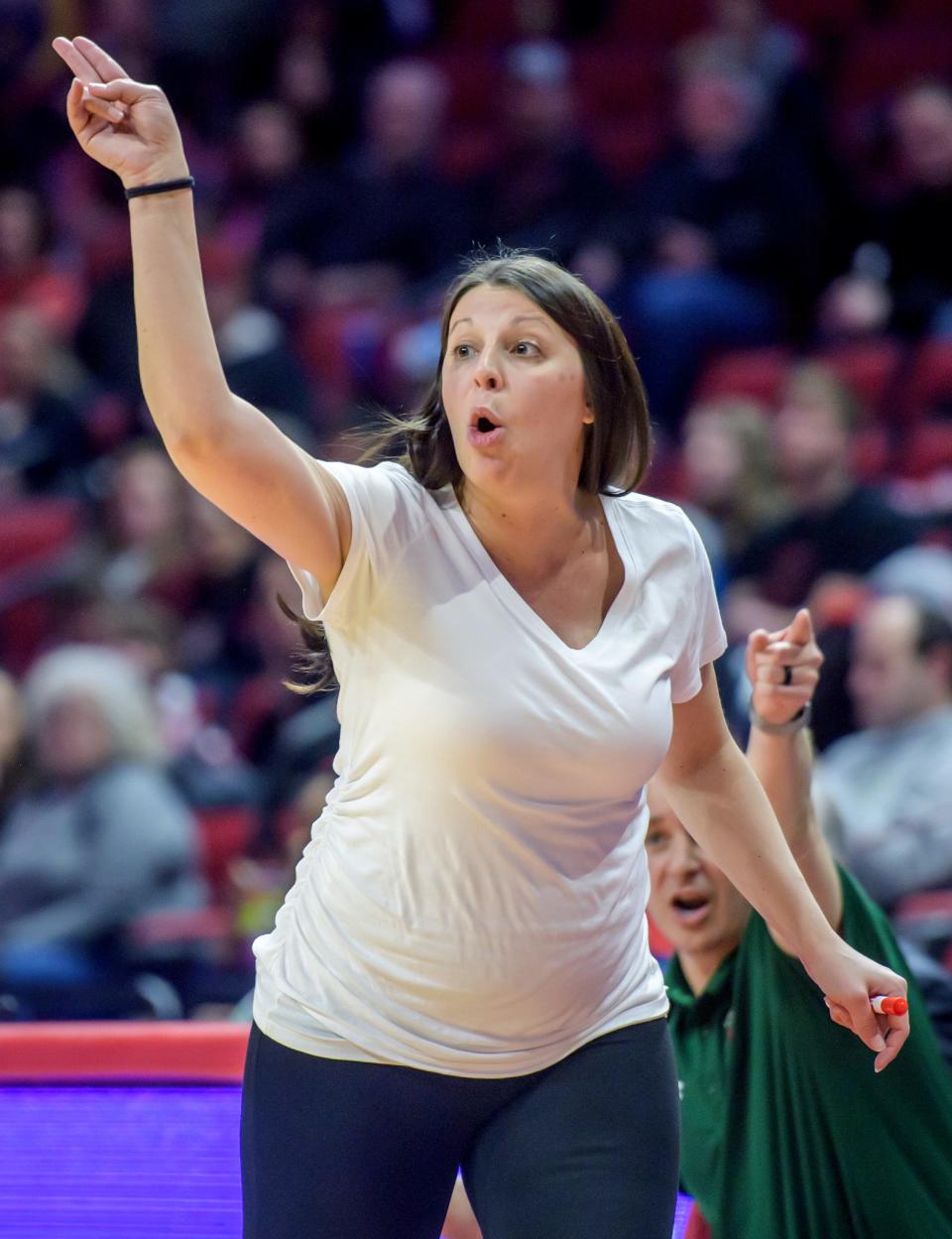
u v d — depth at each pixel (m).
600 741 6.20
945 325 25.38
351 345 26.00
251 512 5.99
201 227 28.48
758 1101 7.88
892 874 14.88
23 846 16.30
